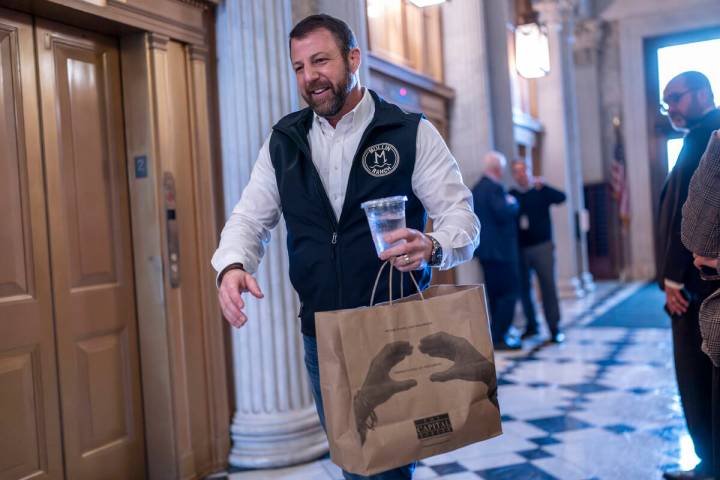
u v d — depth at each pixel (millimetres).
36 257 2799
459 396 1529
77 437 2957
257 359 3514
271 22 3471
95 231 3078
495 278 6109
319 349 1506
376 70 4969
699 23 11766
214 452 3471
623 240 12461
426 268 1876
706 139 2664
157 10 3164
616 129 12461
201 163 3418
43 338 2820
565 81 9906
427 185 1800
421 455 1500
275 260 3502
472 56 6293
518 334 6957
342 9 3830
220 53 3520
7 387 2680
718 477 2266
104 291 3107
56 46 2924
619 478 3090
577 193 10219
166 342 3213
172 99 3281
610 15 12391
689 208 2191
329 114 1748
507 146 6730
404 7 5648
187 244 3352
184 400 3301
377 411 1481
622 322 7500
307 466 3439
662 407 4172
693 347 2734
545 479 3125
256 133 3459
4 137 2691
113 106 3180
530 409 4273
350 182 1778
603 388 4699
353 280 1793
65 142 2945
